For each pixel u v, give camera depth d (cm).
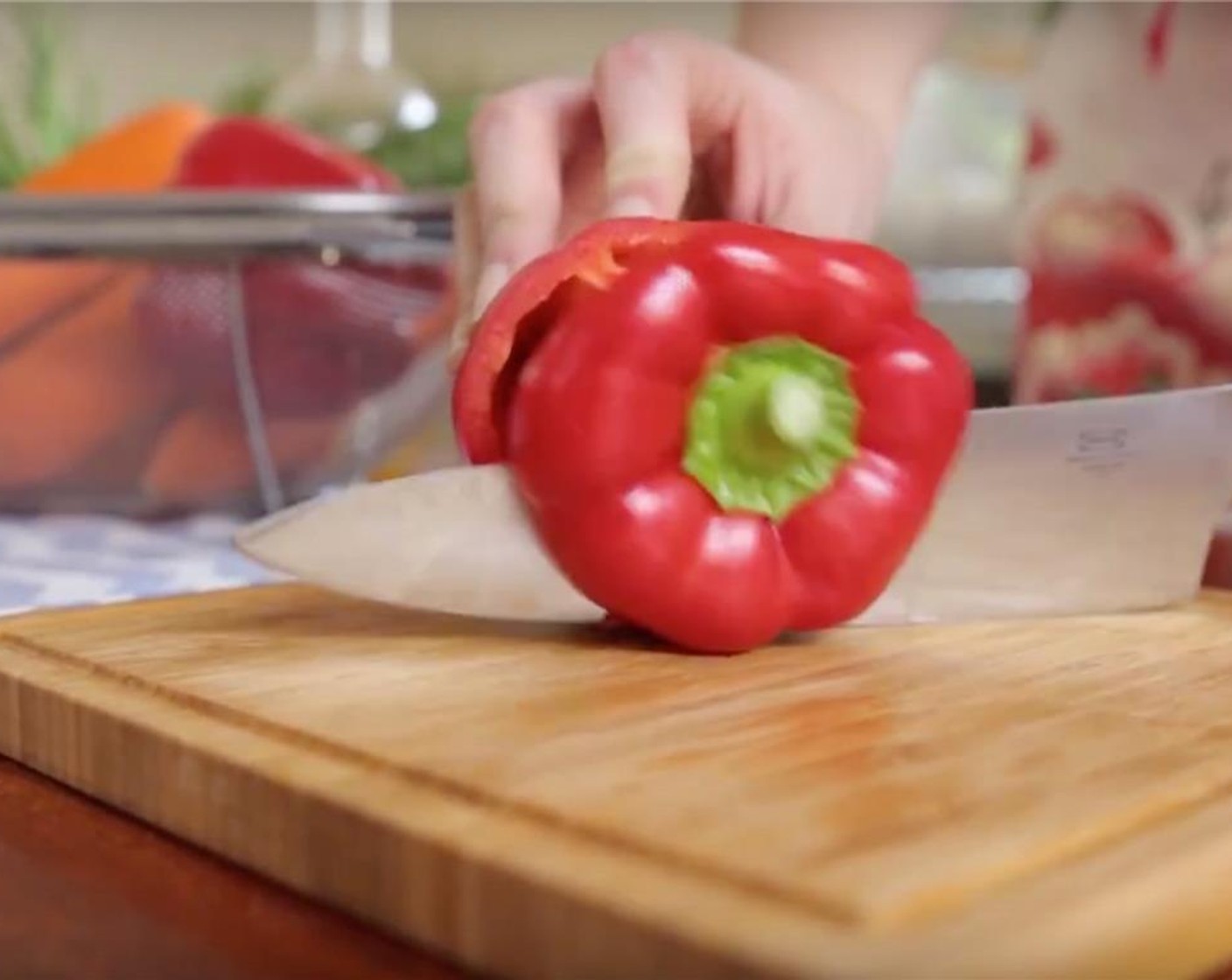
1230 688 59
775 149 87
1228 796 47
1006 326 141
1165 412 71
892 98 107
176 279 100
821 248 64
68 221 97
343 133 120
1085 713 55
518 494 65
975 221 146
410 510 65
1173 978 39
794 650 65
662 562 62
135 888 48
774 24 105
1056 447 72
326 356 104
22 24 148
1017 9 142
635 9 156
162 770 52
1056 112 113
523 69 157
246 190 101
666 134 77
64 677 59
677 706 55
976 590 72
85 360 102
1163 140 107
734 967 35
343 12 154
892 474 66
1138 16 107
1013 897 39
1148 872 41
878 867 39
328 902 46
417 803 45
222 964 43
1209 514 73
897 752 50
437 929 42
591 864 40
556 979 39
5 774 59
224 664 60
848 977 34
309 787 46
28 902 47
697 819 43
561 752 49
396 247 101
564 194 84
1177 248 108
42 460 107
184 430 106
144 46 154
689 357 62
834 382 65
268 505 109
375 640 65
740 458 64
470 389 64
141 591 88
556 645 65
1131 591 73
